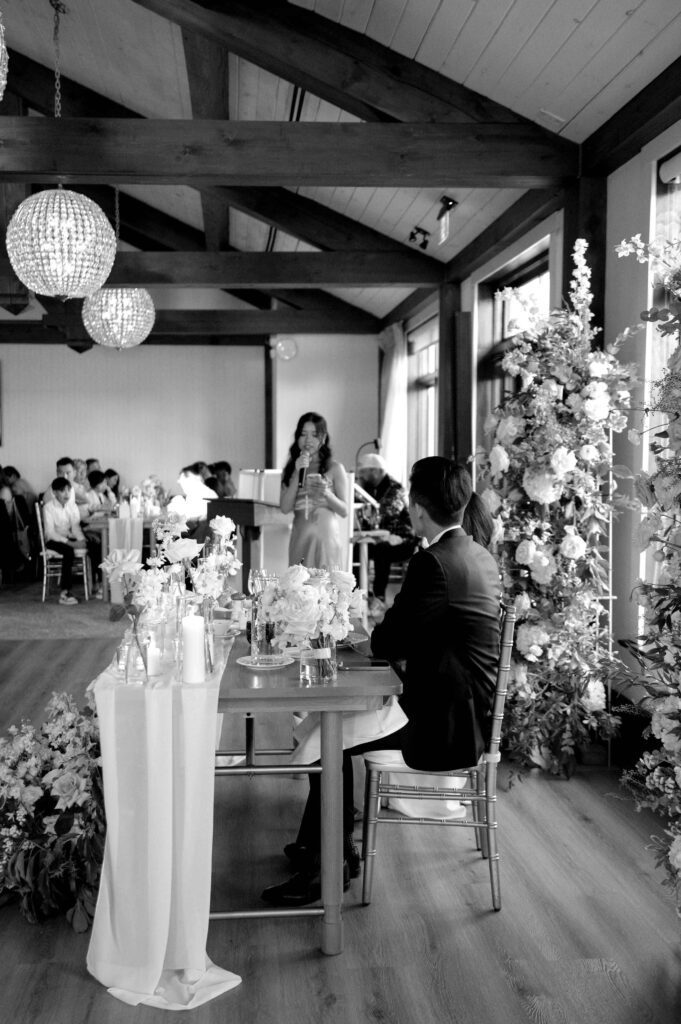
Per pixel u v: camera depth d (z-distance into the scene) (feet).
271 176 14.56
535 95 13.60
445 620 8.05
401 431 31.04
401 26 13.84
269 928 7.93
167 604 8.02
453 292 23.45
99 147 14.32
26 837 8.19
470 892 8.57
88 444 38.75
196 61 15.84
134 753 7.07
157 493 30.81
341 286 24.39
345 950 7.55
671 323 7.18
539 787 11.32
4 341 37.70
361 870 9.05
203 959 7.12
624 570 13.19
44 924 8.05
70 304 31.48
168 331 33.04
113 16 17.97
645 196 12.73
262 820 10.29
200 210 29.27
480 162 14.35
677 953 7.46
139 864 7.08
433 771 8.04
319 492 15.05
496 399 21.72
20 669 17.29
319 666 7.56
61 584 25.99
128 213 31.76
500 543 12.17
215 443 39.19
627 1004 6.77
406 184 14.89
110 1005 6.83
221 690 7.28
